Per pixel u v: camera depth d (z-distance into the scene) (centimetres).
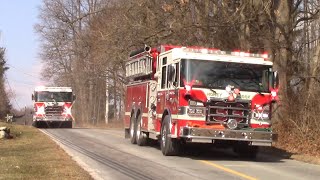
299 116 2628
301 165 1838
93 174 1484
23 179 1295
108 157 1944
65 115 4691
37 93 4662
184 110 1848
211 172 1562
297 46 3312
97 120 8275
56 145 2330
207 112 1850
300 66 3000
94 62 5231
